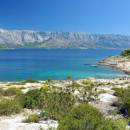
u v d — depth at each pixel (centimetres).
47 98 2105
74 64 12975
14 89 3288
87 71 9431
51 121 1706
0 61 16812
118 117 1850
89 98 2341
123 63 11175
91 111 1458
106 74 8469
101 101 2325
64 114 1759
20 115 1942
